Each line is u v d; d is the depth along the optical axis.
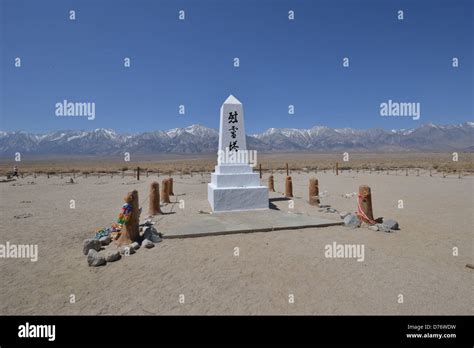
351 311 4.58
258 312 4.56
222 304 4.80
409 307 4.69
